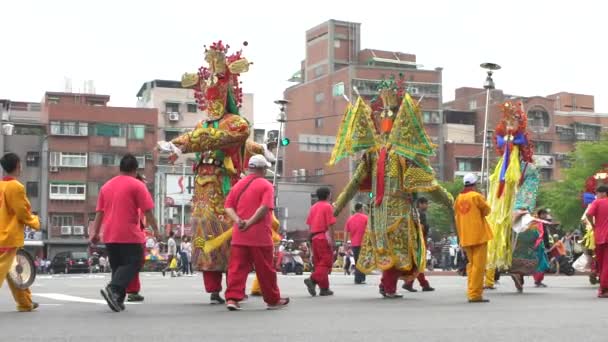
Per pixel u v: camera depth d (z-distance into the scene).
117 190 10.02
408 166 12.65
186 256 32.66
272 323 8.19
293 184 69.62
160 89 71.56
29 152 61.31
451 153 74.00
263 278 10.00
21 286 9.88
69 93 69.50
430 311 9.76
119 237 9.91
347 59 79.56
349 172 70.25
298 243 68.12
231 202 9.97
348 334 7.21
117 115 63.19
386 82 13.05
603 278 12.95
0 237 9.67
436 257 55.47
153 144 63.84
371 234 12.80
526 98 80.38
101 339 6.85
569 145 80.06
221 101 11.59
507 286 16.69
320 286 13.45
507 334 7.23
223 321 8.41
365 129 13.07
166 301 11.71
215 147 11.12
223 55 11.64
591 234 17.14
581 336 7.10
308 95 78.12
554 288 16.14
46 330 7.57
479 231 11.58
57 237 60.81
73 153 61.94
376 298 12.58
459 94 86.81
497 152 15.26
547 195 60.44
